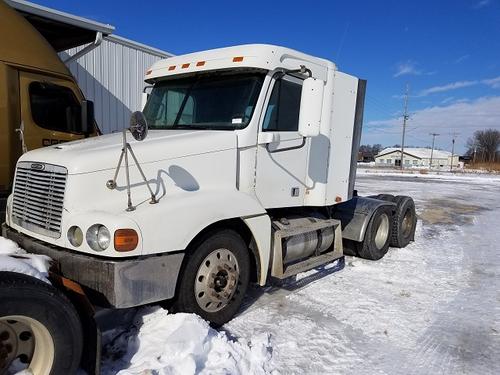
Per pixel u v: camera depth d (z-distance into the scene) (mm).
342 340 4070
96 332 2922
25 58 5891
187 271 3744
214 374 3104
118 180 3525
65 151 3686
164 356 3174
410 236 8211
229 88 4648
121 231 3154
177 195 3797
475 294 5543
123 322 3768
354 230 6625
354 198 7094
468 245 8719
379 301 5117
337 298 5141
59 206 3432
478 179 36844
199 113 4770
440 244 8656
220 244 4012
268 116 4621
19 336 2645
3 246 3637
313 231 5418
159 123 5074
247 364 3379
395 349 3959
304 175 5188
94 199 3422
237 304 4262
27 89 5891
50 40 9000
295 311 4676
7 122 5691
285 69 4676
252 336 3982
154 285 3379
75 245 3291
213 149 4145
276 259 4664
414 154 104000
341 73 5582
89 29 8406
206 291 3936
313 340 4023
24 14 7418
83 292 2939
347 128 5828
